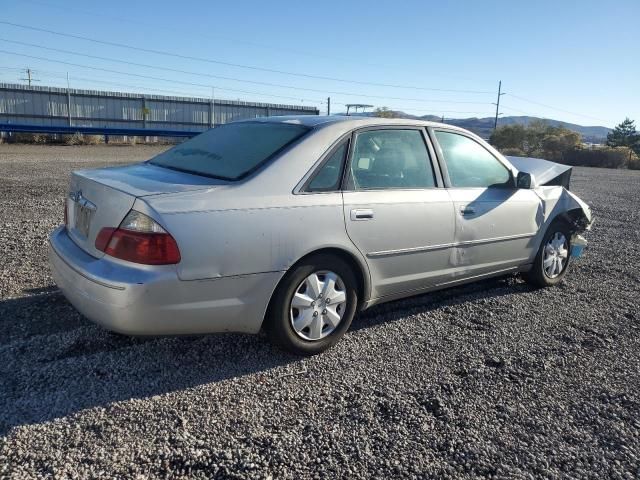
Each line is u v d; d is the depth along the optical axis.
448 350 3.87
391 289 4.02
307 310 3.54
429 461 2.61
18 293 4.48
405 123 4.15
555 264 5.43
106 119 46.47
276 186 3.37
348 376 3.40
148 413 2.88
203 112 51.56
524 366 3.67
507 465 2.62
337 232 3.54
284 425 2.84
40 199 9.46
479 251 4.54
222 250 3.10
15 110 41.97
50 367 3.30
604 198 14.62
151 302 2.96
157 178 3.48
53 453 2.51
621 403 3.25
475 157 4.64
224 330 3.29
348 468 2.53
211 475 2.43
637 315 4.81
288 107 57.38
